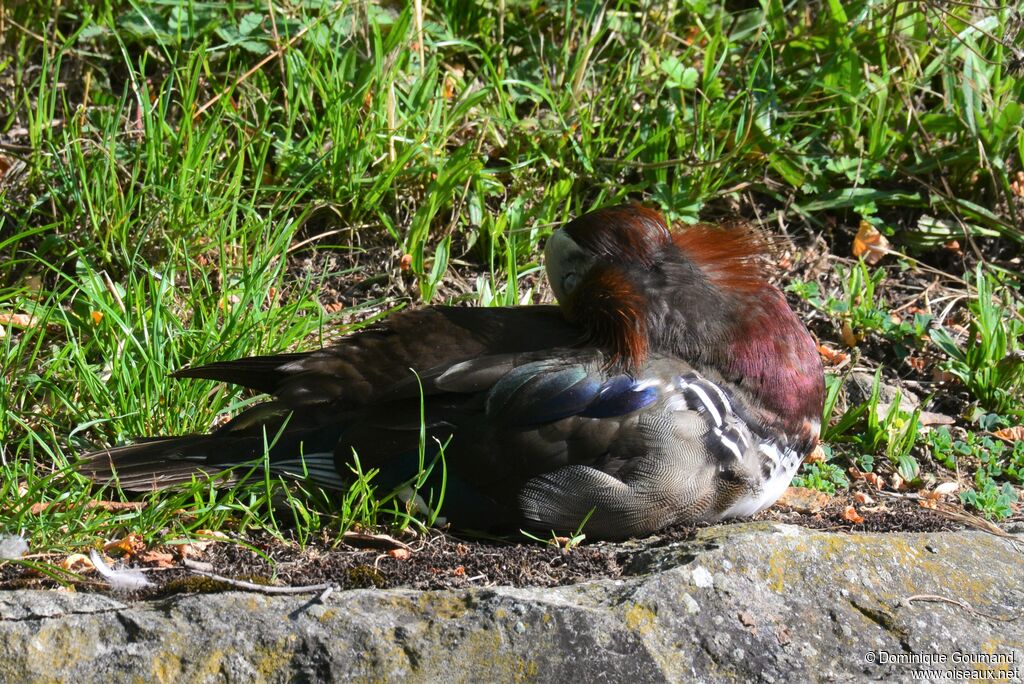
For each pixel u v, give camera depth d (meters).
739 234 7.97
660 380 7.18
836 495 8.24
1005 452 8.89
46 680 5.94
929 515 7.94
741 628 6.30
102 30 11.10
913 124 11.46
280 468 7.37
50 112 10.43
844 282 10.53
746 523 7.23
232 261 9.98
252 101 10.98
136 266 9.83
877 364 9.85
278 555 6.96
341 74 10.86
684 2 11.86
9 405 8.23
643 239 7.72
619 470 7.05
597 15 11.88
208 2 11.55
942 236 11.09
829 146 11.55
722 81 11.86
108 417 8.14
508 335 7.63
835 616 6.48
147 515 7.02
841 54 11.29
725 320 7.46
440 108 10.90
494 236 10.31
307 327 9.32
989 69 11.45
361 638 6.09
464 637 6.11
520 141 11.00
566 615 6.17
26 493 7.17
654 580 6.42
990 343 9.58
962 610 6.66
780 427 7.43
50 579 6.66
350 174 10.50
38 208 10.28
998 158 11.14
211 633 6.10
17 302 9.00
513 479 7.11
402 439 7.25
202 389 8.48
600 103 11.42
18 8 11.33
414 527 7.32
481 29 11.77
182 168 9.93
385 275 10.30
